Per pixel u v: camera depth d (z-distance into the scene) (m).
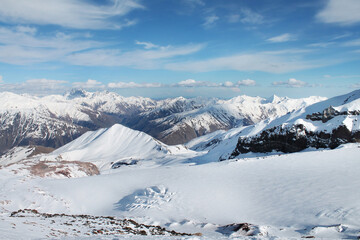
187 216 45.09
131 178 68.75
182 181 61.47
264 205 45.16
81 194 59.56
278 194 48.00
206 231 37.19
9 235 19.92
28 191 56.66
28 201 51.91
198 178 62.31
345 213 36.28
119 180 67.69
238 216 42.94
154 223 42.22
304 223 36.56
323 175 52.47
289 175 55.84
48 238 21.31
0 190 56.00
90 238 22.41
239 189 53.19
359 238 28.36
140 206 50.59
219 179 60.16
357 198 40.03
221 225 40.00
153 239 22.55
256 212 43.28
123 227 34.66
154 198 53.22
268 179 55.84
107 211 51.88
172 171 71.31
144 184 63.12
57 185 64.50
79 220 38.06
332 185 46.88
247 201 47.88
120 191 61.16
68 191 60.62
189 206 48.69
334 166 56.66
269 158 71.75
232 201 48.75
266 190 50.66
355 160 58.44
